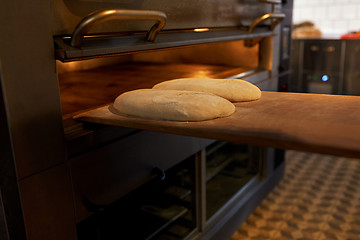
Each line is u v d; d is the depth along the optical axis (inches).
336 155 18.4
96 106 34.5
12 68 22.6
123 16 24.3
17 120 23.5
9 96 22.7
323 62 99.3
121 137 32.4
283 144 19.8
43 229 26.8
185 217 52.2
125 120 25.5
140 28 32.5
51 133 26.0
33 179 25.2
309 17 123.3
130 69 61.2
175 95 27.0
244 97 29.8
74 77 54.1
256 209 68.7
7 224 27.5
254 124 23.0
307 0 121.6
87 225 32.4
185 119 24.1
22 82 23.4
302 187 77.0
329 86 100.1
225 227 56.7
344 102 28.5
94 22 23.7
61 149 26.9
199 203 50.8
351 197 71.8
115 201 33.3
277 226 62.8
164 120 24.9
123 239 38.7
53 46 25.1
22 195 24.7
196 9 39.4
